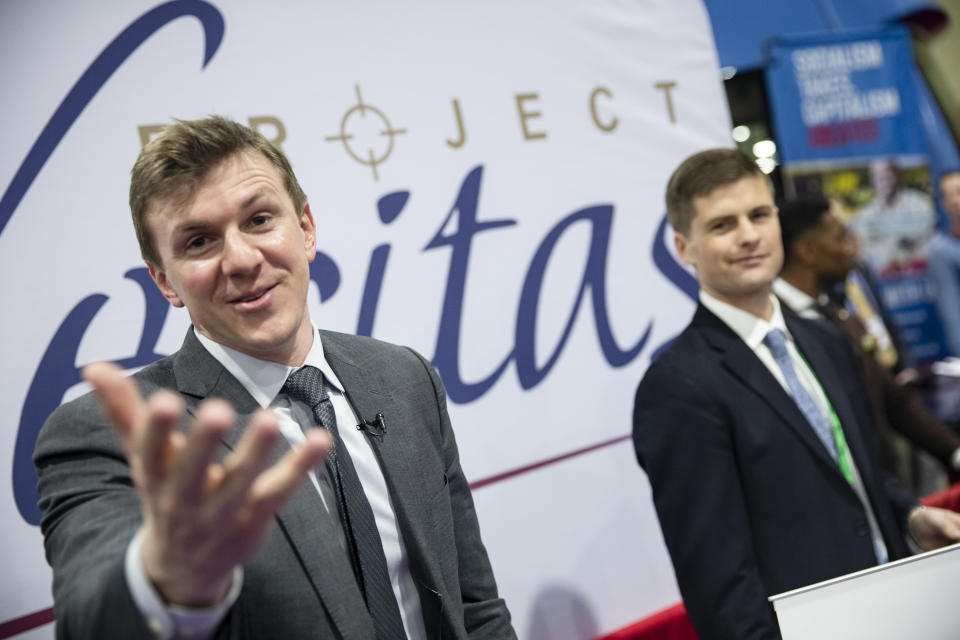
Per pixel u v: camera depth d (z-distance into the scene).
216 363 1.08
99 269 1.86
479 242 2.33
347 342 1.24
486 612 1.21
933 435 2.97
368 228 2.17
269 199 1.04
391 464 1.12
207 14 2.00
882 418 2.96
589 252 2.51
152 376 1.10
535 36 2.48
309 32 2.13
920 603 1.03
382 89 2.22
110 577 0.70
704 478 1.59
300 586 0.97
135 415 0.60
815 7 3.82
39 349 1.79
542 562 2.33
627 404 2.53
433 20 2.32
